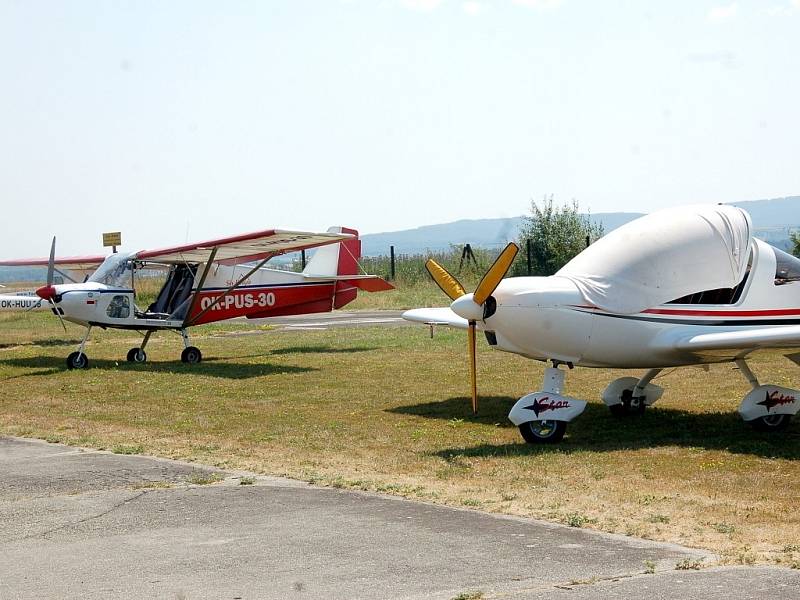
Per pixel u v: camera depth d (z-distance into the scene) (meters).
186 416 12.11
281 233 16.69
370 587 5.23
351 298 22.12
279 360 18.33
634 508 7.16
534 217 38.84
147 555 5.96
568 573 5.43
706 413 11.85
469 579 5.35
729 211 11.10
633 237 10.80
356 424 11.36
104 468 8.90
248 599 5.07
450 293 11.33
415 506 7.25
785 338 9.44
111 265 18.61
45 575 5.57
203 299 19.25
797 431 10.59
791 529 6.54
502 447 9.83
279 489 7.90
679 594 5.00
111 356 19.72
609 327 10.30
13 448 10.16
